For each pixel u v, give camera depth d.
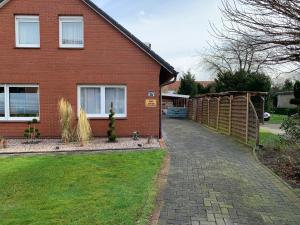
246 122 14.09
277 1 5.40
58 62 14.55
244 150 12.27
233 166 9.43
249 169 9.06
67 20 14.60
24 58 14.45
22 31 14.54
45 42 14.45
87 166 9.14
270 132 19.72
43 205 5.89
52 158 10.40
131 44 14.66
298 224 5.30
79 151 11.79
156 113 14.88
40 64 14.50
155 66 14.74
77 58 14.59
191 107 31.28
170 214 5.59
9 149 12.05
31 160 10.12
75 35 14.70
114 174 8.20
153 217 5.42
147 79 14.77
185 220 5.35
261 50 6.03
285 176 8.34
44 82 14.54
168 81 16.44
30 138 14.30
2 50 14.37
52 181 7.58
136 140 14.03
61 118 13.63
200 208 5.91
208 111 23.28
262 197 6.62
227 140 15.09
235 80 30.23
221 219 5.43
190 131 19.22
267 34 5.77
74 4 14.44
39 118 14.62
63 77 14.59
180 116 33.94
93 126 14.84
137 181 7.50
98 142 13.51
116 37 14.60
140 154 10.98
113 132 13.72
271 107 46.69
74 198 6.27
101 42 14.59
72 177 7.93
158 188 7.07
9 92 14.59
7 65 14.43
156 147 12.48
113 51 14.64
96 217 5.26
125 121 14.88
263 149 12.10
